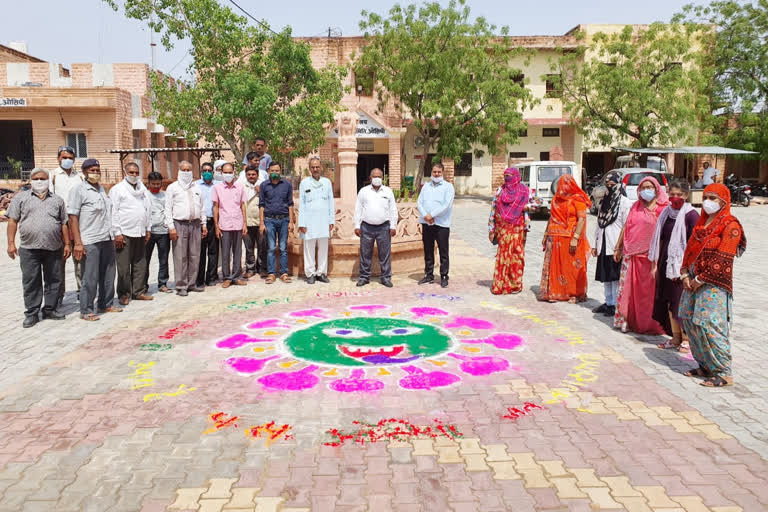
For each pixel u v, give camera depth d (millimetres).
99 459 3729
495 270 8484
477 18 24797
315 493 3342
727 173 29766
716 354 4863
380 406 4527
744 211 22109
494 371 5293
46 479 3500
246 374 5223
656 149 22891
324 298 8188
